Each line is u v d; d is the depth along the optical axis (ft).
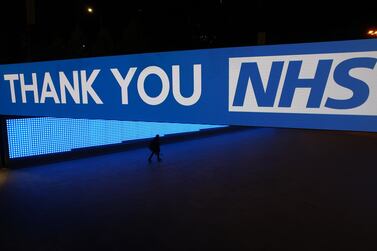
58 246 22.35
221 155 53.93
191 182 38.17
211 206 30.25
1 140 43.32
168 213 28.48
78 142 51.80
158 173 42.32
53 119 48.26
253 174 41.83
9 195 33.22
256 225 25.86
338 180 38.93
